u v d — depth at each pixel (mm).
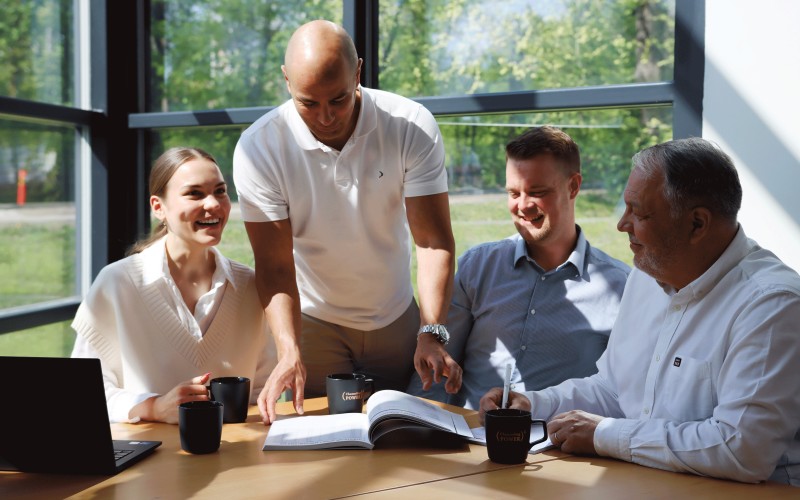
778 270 1677
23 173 3508
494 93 3156
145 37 3844
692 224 1686
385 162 2420
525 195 2428
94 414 1541
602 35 2990
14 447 1580
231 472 1584
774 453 1526
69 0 3727
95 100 3814
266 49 3621
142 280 2229
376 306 2609
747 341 1594
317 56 2104
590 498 1435
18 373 1552
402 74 3348
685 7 2775
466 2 3205
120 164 3857
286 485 1506
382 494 1454
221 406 1732
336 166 2383
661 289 1923
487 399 1939
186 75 3791
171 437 1840
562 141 2432
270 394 2016
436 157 2432
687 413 1715
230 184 3727
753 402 1539
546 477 1555
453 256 2430
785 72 2594
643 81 2934
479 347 2576
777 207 2627
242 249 3721
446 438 1816
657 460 1604
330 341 2666
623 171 2982
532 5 3094
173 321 2215
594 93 2955
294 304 2320
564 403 1982
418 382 2609
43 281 3631
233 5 3668
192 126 3715
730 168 1689
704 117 2746
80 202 3811
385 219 2504
